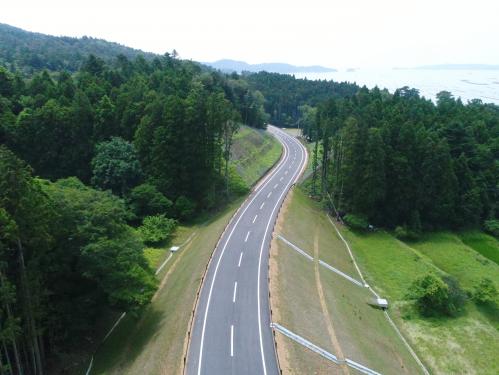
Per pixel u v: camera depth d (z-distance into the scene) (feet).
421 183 212.43
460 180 222.89
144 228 182.70
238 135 313.32
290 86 613.93
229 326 103.96
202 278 129.29
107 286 115.55
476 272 173.06
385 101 318.45
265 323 105.50
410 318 139.23
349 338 111.96
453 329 132.87
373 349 112.57
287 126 517.14
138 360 101.86
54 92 252.62
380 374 100.48
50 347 114.83
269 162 298.56
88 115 229.04
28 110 222.28
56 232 109.91
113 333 123.65
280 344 97.45
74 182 159.63
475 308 144.97
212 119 210.18
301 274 141.79
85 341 119.96
